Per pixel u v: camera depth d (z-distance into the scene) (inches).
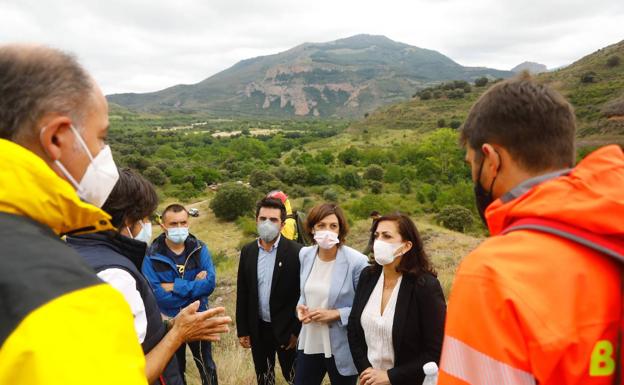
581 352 34.6
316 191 1913.1
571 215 36.3
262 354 157.5
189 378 172.7
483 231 1163.3
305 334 134.0
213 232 1227.2
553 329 34.3
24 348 25.1
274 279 149.8
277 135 5344.5
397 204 1561.3
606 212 35.0
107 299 29.5
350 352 128.4
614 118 1927.9
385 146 3444.9
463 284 39.6
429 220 1348.4
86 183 38.6
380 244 107.8
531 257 37.1
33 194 30.8
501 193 45.8
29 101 33.7
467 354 37.9
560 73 3280.0
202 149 3718.0
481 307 37.2
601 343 35.3
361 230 924.6
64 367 25.2
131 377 28.0
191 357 193.9
